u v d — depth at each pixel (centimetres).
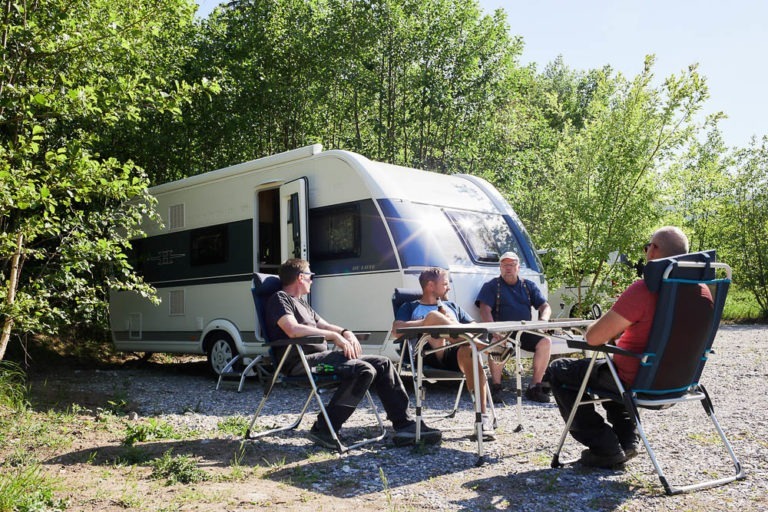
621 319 370
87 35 639
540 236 1066
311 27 1388
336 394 478
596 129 1054
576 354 862
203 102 1291
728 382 746
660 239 396
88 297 688
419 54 1341
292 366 498
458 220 782
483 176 1383
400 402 484
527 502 350
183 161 1348
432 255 721
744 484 368
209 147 1388
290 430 536
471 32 1348
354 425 563
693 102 996
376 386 486
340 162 768
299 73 1422
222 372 809
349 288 745
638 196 1015
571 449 457
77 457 439
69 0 621
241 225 886
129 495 357
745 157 1834
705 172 1072
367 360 484
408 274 697
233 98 1309
